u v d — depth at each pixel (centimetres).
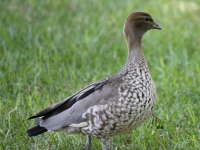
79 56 1449
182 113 1140
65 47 1495
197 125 1094
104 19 1728
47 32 1576
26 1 1803
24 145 1027
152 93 951
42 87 1284
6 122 1106
